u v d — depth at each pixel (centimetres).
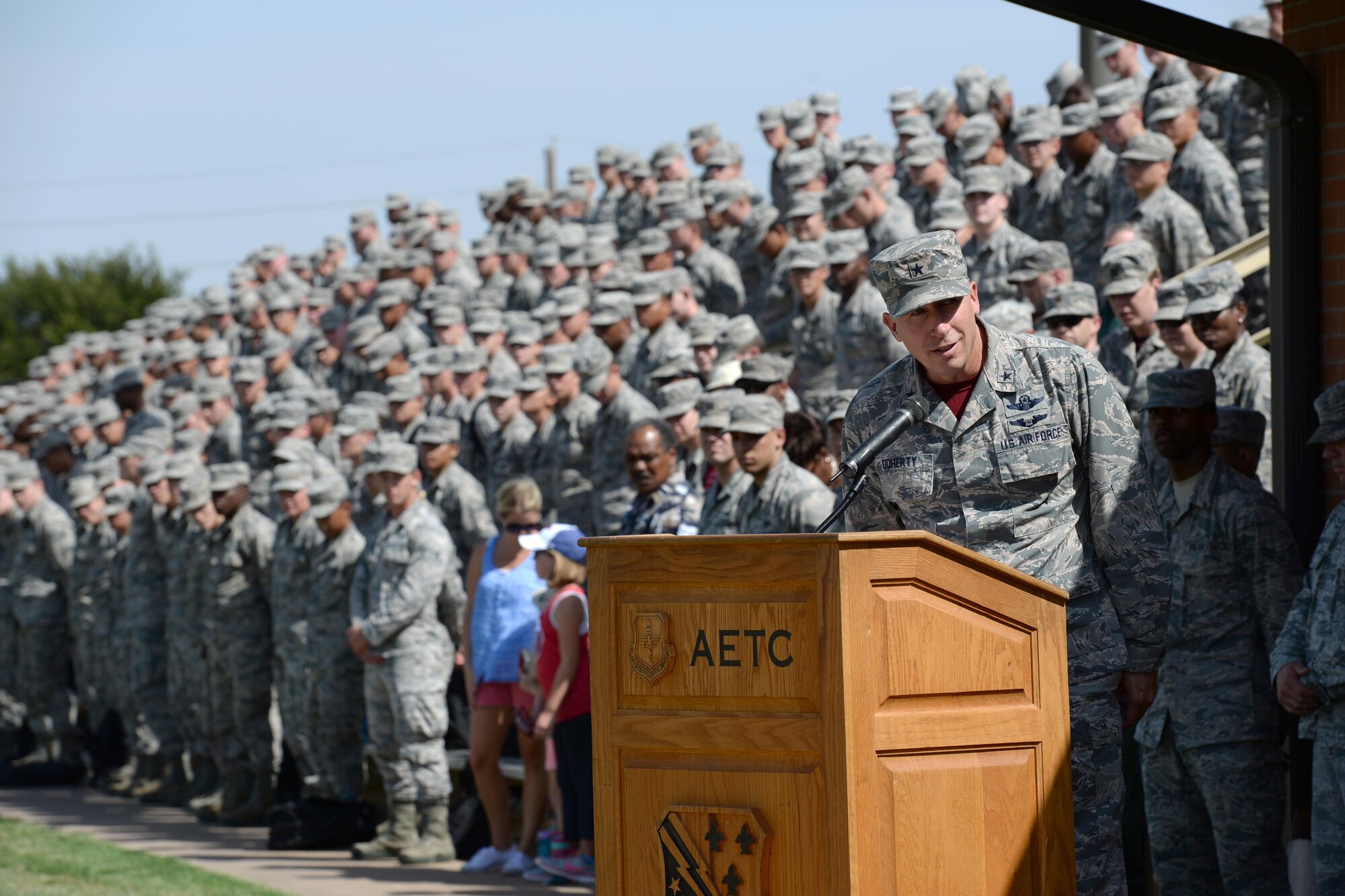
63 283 7100
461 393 1841
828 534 499
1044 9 840
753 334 1448
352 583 1496
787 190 1888
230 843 1572
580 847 1264
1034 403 645
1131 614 652
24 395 3038
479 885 1289
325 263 2773
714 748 526
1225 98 1543
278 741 1722
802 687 510
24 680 2206
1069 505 650
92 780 2069
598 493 1562
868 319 1417
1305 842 879
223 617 1700
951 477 649
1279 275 941
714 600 527
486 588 1357
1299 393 938
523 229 2395
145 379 2711
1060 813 543
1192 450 885
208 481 1758
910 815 511
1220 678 872
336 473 1580
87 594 2128
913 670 514
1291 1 957
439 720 1422
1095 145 1516
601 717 550
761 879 516
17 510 2256
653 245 1850
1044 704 540
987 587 530
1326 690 775
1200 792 891
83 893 1271
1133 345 1175
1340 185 931
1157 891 918
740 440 1066
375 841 1446
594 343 1692
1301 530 934
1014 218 1670
